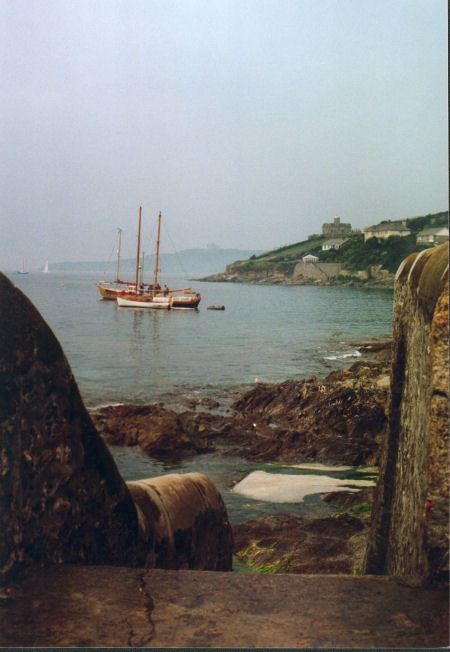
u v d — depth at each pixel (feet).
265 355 114.52
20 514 9.13
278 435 50.44
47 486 9.49
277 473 41.63
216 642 7.96
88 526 10.05
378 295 370.94
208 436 50.37
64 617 8.39
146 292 274.16
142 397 74.13
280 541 26.12
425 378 10.95
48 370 9.55
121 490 10.65
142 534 11.09
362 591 9.53
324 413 52.54
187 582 9.51
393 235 497.87
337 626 8.43
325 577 9.93
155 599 8.98
